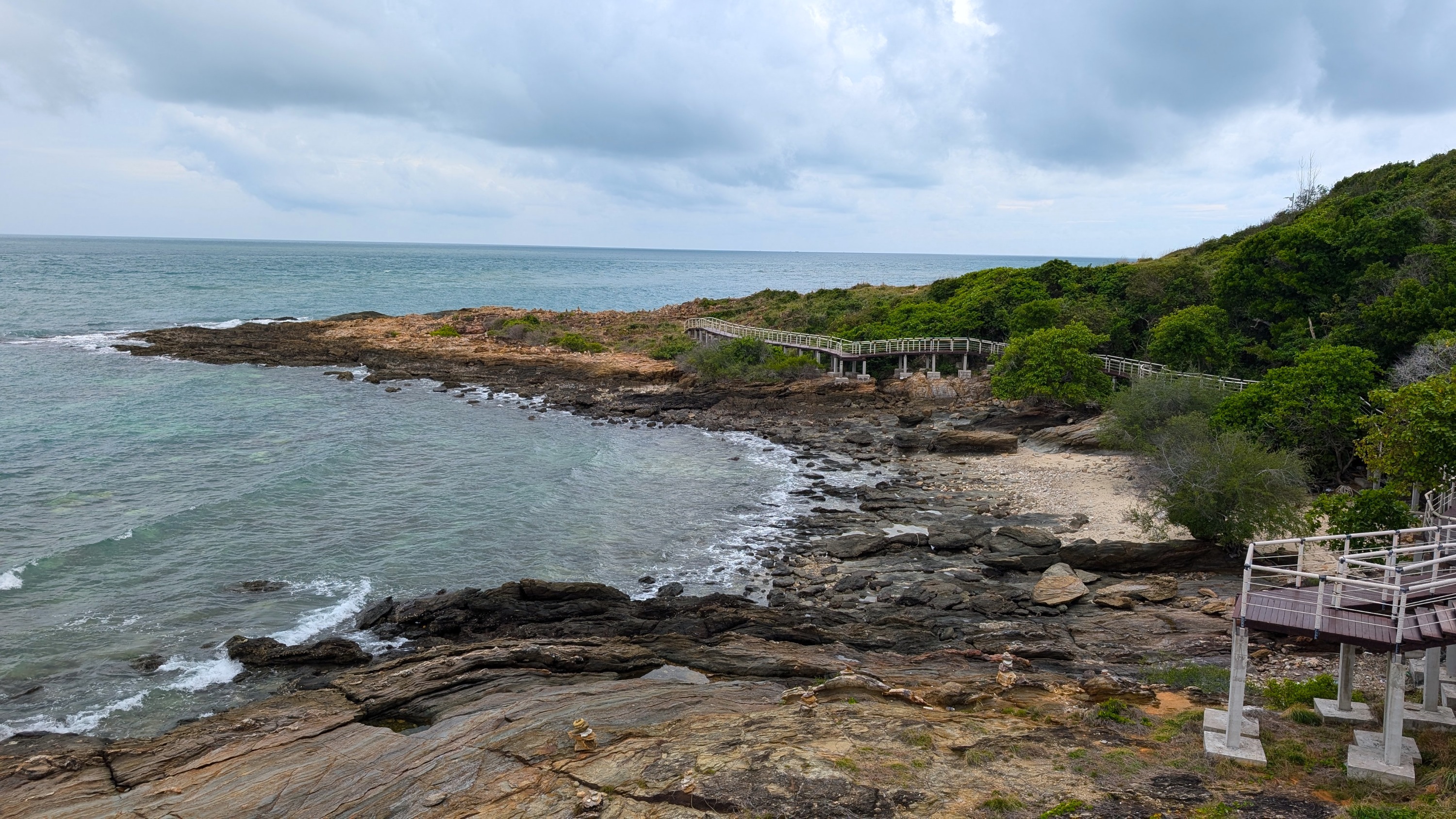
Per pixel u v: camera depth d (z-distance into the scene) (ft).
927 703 54.34
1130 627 72.13
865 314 246.06
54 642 71.72
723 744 45.60
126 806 44.91
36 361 207.10
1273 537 85.10
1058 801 38.17
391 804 42.83
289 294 417.69
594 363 212.43
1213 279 170.71
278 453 132.46
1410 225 143.33
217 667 68.39
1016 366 157.38
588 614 77.92
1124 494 113.39
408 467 129.18
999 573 89.66
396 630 75.61
